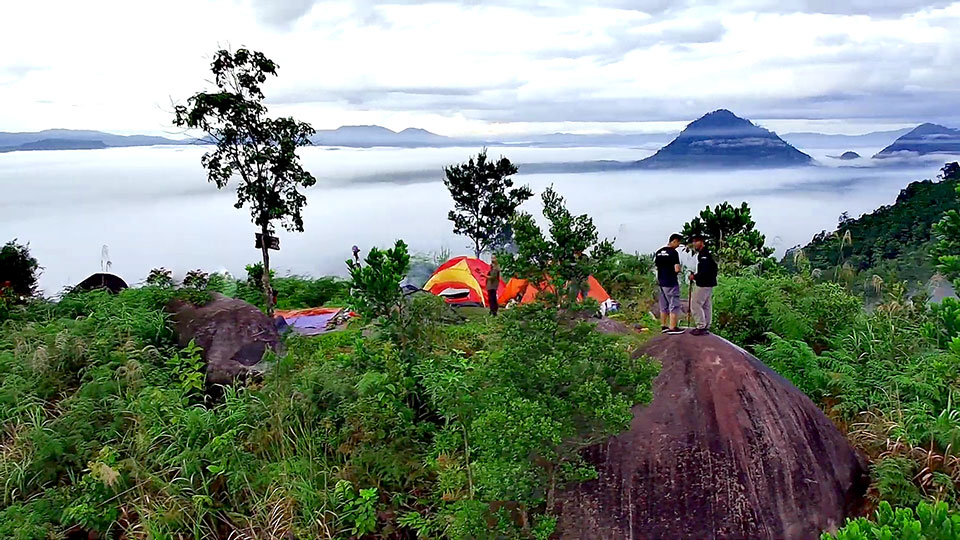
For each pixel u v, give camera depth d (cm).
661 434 783
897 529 446
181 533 881
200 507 888
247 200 1560
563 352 666
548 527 687
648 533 734
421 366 1020
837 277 1579
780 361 1112
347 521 877
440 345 1141
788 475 757
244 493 927
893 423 929
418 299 1123
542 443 633
